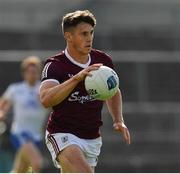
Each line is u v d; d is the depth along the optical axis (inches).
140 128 2001.7
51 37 2277.3
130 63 2126.0
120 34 2373.3
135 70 2123.5
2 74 2054.6
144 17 2901.1
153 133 1991.9
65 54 728.3
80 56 725.9
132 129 1999.3
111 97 712.4
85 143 733.9
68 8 2918.3
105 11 2881.4
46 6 2952.8
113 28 2637.8
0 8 2893.7
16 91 1379.2
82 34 709.9
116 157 1924.2
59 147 725.3
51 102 687.1
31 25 2881.4
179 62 2153.1
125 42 2281.0
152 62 2130.9
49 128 743.7
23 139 1364.4
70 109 724.7
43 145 1855.3
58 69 716.7
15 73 2062.0
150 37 2304.4
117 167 1916.8
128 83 2101.4
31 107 1375.5
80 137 733.9
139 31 2519.7
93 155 747.4
